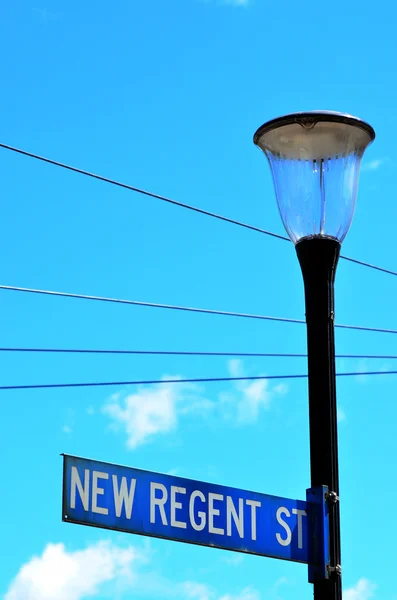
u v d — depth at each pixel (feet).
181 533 21.38
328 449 22.70
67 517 19.69
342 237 24.09
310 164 23.85
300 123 23.39
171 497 21.47
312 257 23.77
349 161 23.99
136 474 21.09
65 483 19.88
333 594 22.13
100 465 20.56
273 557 22.08
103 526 20.24
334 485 22.70
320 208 23.81
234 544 21.95
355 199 24.29
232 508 22.22
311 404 23.04
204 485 22.02
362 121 23.77
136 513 20.85
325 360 23.21
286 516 22.47
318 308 23.58
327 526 22.48
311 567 22.38
